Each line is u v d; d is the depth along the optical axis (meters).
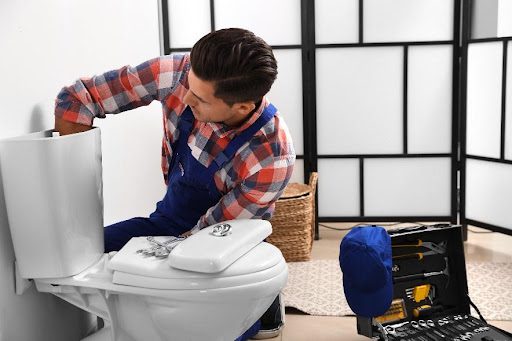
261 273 1.32
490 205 3.11
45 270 1.37
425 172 3.32
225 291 1.29
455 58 3.19
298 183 3.17
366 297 1.86
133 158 2.32
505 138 2.97
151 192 2.55
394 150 3.32
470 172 3.21
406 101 3.26
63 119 1.51
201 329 1.38
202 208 1.79
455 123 3.24
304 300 2.44
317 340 2.11
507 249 3.08
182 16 3.22
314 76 3.27
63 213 1.35
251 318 1.40
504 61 2.93
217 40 1.29
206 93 1.34
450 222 3.33
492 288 2.52
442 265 2.17
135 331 1.46
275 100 3.32
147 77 1.56
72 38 1.76
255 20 3.24
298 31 3.24
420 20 3.18
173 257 1.31
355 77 3.27
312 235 3.14
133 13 2.34
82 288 1.42
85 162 1.42
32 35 1.52
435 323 2.07
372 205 3.39
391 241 2.07
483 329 2.00
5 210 1.37
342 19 3.22
